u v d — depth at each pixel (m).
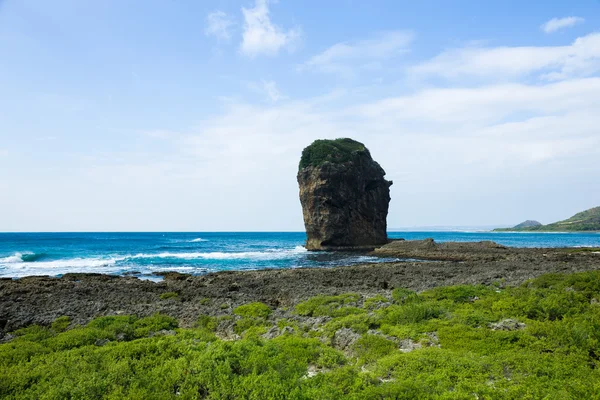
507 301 17.75
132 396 9.48
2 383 9.98
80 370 10.91
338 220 94.19
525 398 8.48
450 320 15.43
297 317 19.86
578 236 198.25
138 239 145.38
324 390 9.40
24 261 61.38
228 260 67.19
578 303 16.81
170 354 12.41
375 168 110.19
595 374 9.77
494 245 81.25
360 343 13.80
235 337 17.62
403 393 8.97
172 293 28.08
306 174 97.94
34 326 18.72
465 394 8.66
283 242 139.12
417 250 79.44
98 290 30.80
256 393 9.45
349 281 33.88
